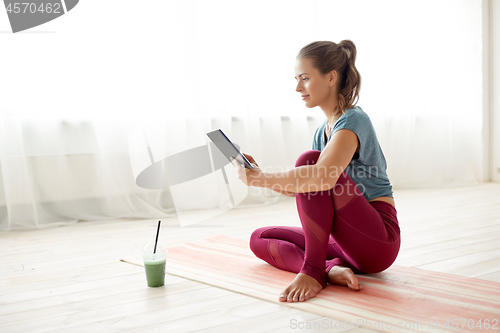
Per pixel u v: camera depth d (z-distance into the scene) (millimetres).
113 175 2879
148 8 2973
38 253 1979
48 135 2736
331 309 1120
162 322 1100
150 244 1429
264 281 1387
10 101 2596
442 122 4129
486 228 2215
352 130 1189
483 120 4293
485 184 4188
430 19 4129
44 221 2707
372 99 3887
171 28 3043
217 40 3225
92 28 2826
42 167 2725
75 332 1057
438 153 4125
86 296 1331
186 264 1648
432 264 1581
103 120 2848
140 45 2943
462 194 3557
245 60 3311
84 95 2820
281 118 3504
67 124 2787
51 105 2740
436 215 2641
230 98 3283
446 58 4184
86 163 2842
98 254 1919
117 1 2893
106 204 2873
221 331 1030
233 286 1350
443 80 4172
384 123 3930
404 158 4035
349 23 3770
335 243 1421
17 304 1280
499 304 1140
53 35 2730
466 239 1982
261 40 3400
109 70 2865
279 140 3434
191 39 3098
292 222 2578
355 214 1194
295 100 3525
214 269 1561
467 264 1572
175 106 3031
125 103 2900
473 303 1149
